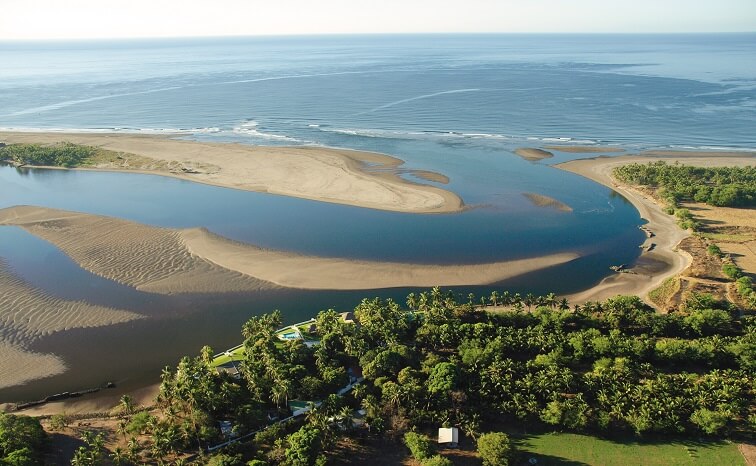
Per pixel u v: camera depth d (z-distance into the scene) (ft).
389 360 262.06
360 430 234.38
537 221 458.91
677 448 224.74
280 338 296.71
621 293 351.05
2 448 204.54
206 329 316.19
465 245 415.03
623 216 470.39
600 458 219.82
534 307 330.34
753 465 215.31
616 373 255.29
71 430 232.12
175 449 221.46
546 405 242.58
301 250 405.59
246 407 233.35
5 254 396.98
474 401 244.83
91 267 378.73
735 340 278.87
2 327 310.65
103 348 297.53
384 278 369.91
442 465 205.36
